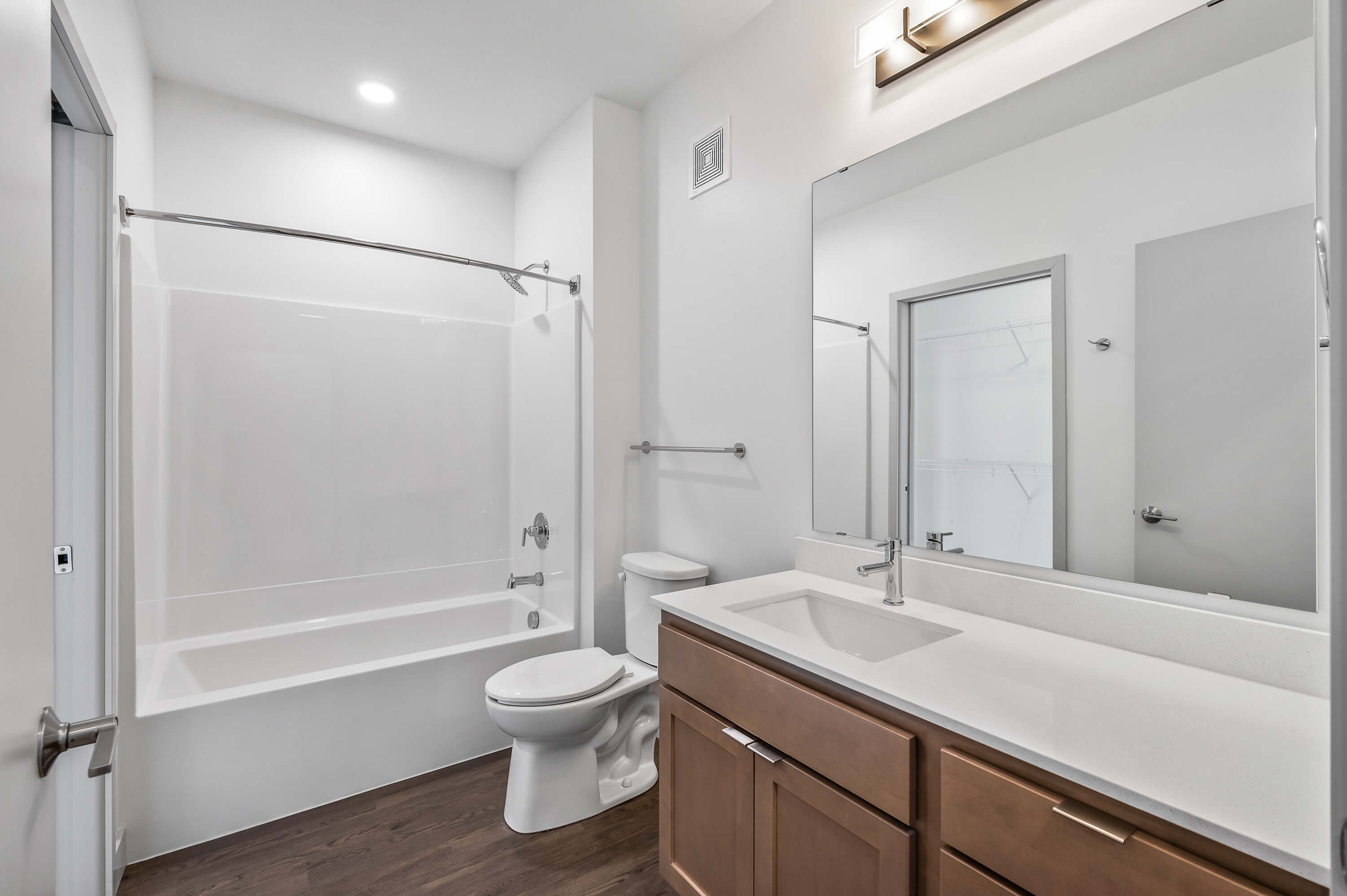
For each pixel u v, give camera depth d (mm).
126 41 1873
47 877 637
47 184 664
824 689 1144
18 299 572
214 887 1668
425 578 3041
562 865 1758
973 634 1274
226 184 2617
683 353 2432
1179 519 1114
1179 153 1111
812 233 1871
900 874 973
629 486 2656
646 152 2664
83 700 1537
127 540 1834
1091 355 1230
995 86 1410
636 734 2227
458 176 3189
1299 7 979
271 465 2691
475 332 3203
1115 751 796
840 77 1793
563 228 2826
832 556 1778
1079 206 1250
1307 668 968
